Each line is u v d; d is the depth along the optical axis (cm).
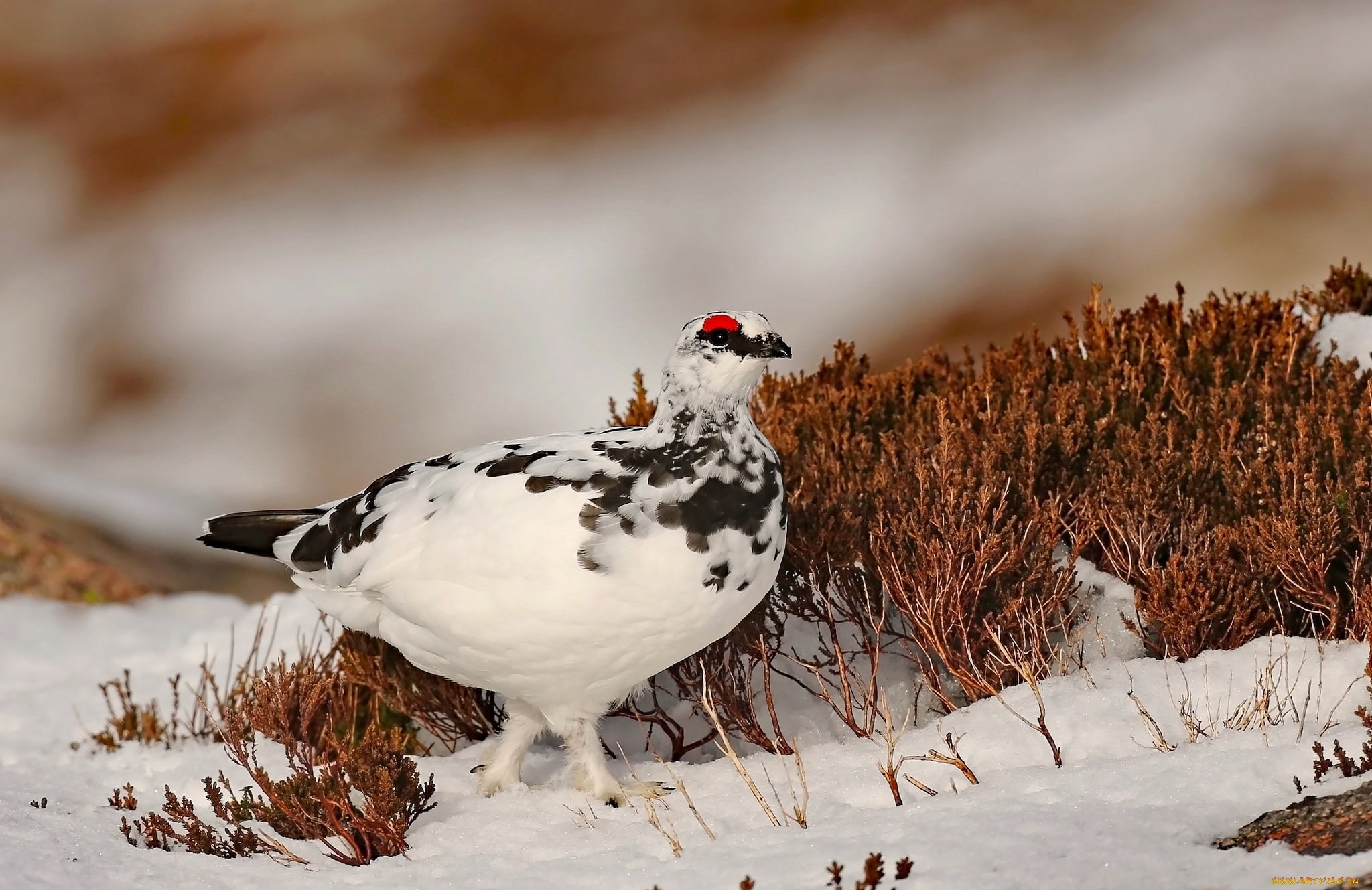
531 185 4284
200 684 1159
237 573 1716
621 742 996
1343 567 938
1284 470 955
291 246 4091
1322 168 3538
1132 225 3522
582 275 3756
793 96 4631
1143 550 940
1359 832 599
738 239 3828
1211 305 1280
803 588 960
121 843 800
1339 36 4216
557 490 792
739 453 810
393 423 3234
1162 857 618
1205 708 827
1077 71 4400
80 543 1662
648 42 5116
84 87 5194
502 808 855
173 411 3356
